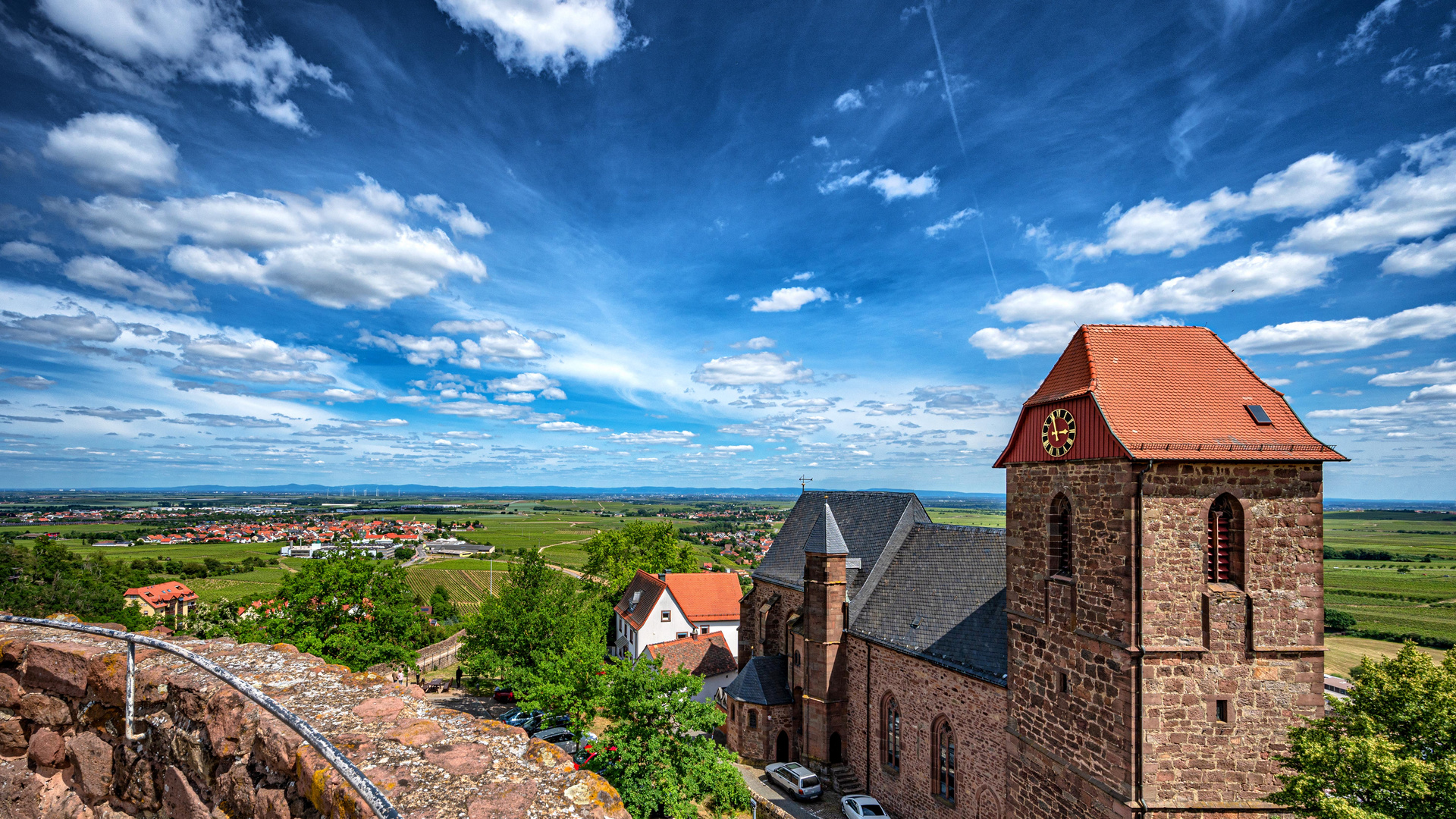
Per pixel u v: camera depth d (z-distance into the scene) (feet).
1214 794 65.72
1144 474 66.03
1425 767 56.24
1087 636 71.56
